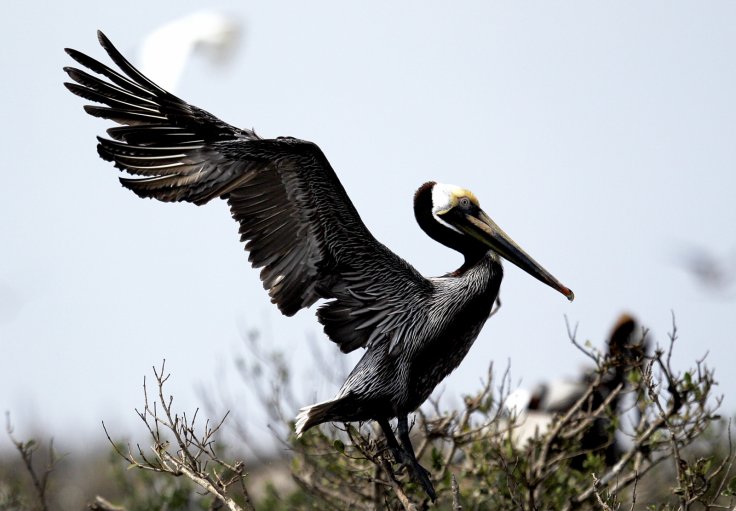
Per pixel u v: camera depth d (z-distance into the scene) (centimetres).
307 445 1398
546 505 1322
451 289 1329
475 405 1345
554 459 1312
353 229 1291
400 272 1314
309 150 1238
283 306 1291
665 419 1142
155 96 1257
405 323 1309
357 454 1352
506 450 1345
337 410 1286
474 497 1336
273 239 1271
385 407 1304
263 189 1255
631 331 1825
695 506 1375
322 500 1418
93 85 1261
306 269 1288
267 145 1229
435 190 1399
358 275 1304
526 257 1364
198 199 1244
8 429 1293
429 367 1324
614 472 1337
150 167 1250
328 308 1306
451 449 1377
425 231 1402
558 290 1354
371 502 1325
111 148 1254
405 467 1269
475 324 1345
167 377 1107
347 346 1314
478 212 1387
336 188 1270
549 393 1809
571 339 1375
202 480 1069
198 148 1245
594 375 1636
